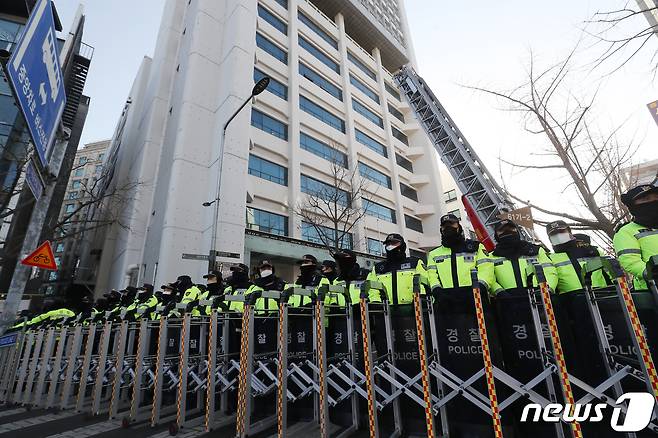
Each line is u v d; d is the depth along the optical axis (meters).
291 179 22.25
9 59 3.38
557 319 3.53
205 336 5.91
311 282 5.86
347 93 30.06
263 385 4.73
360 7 34.81
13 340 7.21
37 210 7.29
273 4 26.72
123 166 25.73
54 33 4.58
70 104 20.28
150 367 5.85
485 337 3.18
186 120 18.11
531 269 3.41
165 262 15.20
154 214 18.56
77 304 10.45
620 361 3.06
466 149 13.90
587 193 6.84
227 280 6.73
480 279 3.57
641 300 3.09
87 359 6.34
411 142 37.62
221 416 5.26
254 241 18.34
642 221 3.29
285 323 4.33
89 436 4.73
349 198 23.23
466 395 3.36
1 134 15.21
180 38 24.95
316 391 4.68
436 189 34.56
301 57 27.22
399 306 4.25
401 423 4.06
